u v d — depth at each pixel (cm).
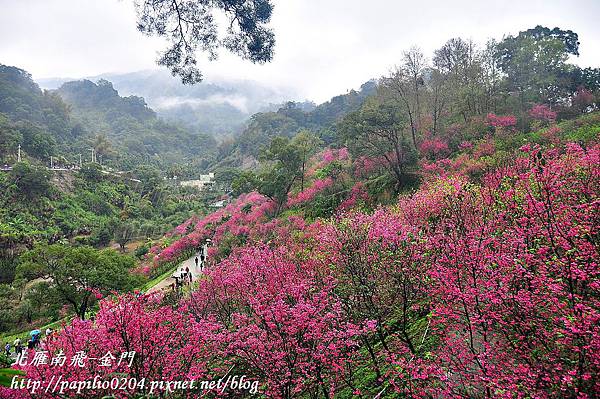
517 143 1984
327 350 612
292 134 8656
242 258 1046
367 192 2348
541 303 455
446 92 3084
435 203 920
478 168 1593
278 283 791
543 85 3188
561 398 399
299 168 3328
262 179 3406
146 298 735
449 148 2469
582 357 375
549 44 3309
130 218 6059
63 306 2319
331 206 2431
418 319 766
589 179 613
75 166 7656
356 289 745
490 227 630
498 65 3675
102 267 2064
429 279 653
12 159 6253
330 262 844
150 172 8556
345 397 652
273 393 589
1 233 4100
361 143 2378
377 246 744
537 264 504
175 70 748
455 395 445
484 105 2869
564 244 470
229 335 625
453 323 582
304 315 585
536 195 568
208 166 12131
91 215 5819
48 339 637
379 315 713
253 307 668
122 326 606
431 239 673
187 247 3172
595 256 443
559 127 2138
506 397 378
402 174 2217
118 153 10544
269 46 737
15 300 2448
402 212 1052
